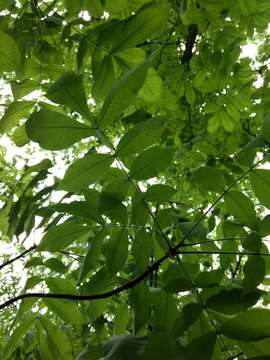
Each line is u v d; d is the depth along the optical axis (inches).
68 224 18.8
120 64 19.4
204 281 17.4
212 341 13.9
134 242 18.2
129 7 22.5
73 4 22.9
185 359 13.5
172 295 17.8
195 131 46.4
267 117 16.8
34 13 26.4
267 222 17.8
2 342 34.8
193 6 23.9
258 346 14.9
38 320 22.1
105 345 14.4
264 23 33.6
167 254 18.3
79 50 21.4
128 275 25.3
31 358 25.6
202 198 41.5
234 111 38.3
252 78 41.0
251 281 16.4
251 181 17.3
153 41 43.0
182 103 45.8
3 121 21.8
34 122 14.9
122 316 21.0
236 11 31.3
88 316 22.1
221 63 34.7
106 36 17.8
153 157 16.2
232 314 15.8
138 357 13.4
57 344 21.8
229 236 23.4
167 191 17.8
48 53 27.0
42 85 22.4
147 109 36.9
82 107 15.4
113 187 16.6
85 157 15.5
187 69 44.5
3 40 17.0
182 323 15.5
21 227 26.2
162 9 17.1
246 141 45.2
